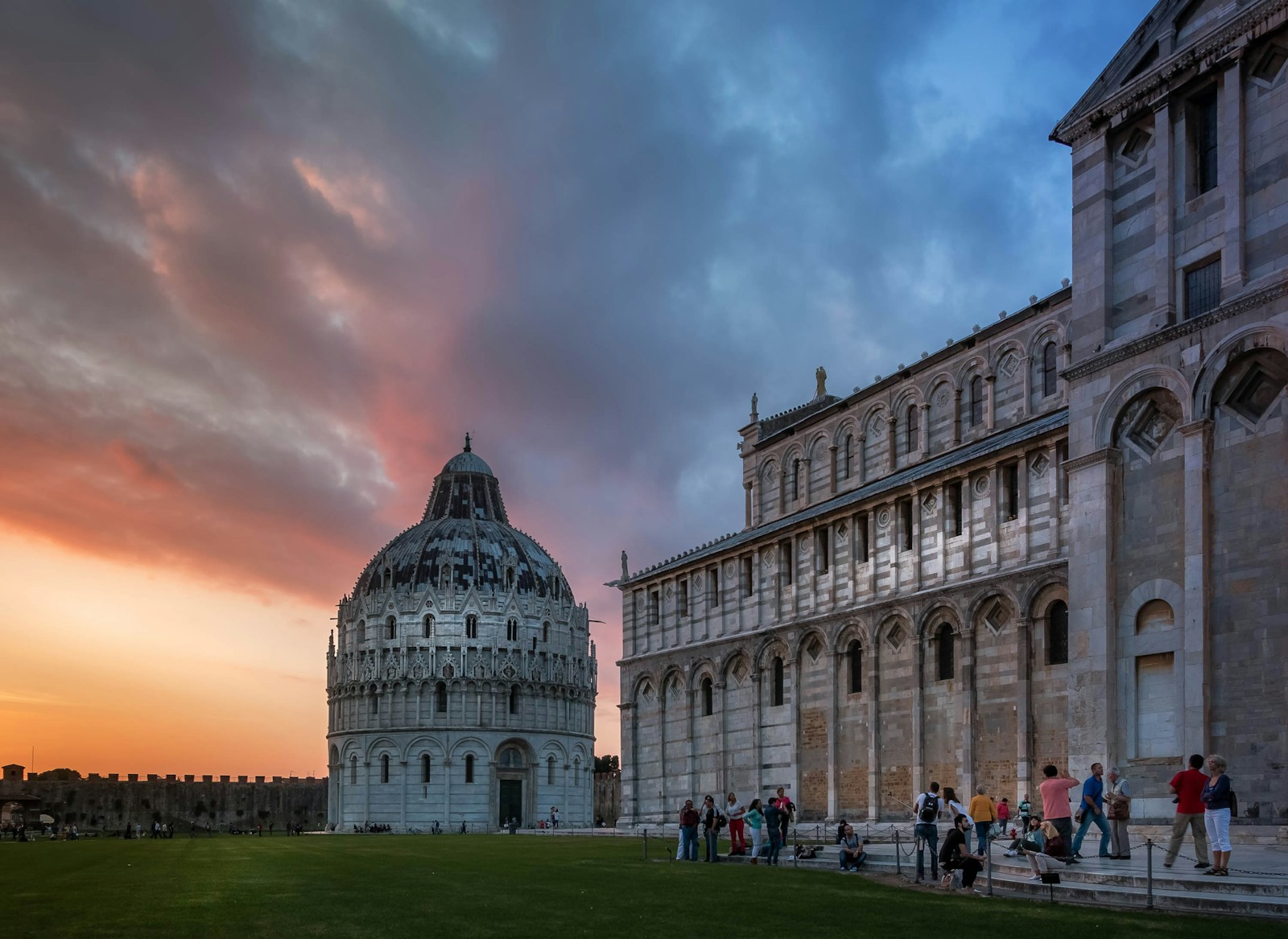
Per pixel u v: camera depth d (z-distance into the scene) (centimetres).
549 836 10638
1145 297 4525
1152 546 4359
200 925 2536
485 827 19625
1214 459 4153
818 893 3244
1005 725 6078
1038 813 5791
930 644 6662
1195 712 4075
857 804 7144
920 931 2388
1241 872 3011
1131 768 4325
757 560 8388
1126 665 4397
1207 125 4412
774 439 9631
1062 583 5800
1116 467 4528
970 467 6444
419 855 5906
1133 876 3042
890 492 7012
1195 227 4353
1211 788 2994
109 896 3284
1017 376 7356
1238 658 3991
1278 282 3975
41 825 18800
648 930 2416
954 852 3441
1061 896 3042
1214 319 4191
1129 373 4497
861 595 7294
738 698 8431
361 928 2462
